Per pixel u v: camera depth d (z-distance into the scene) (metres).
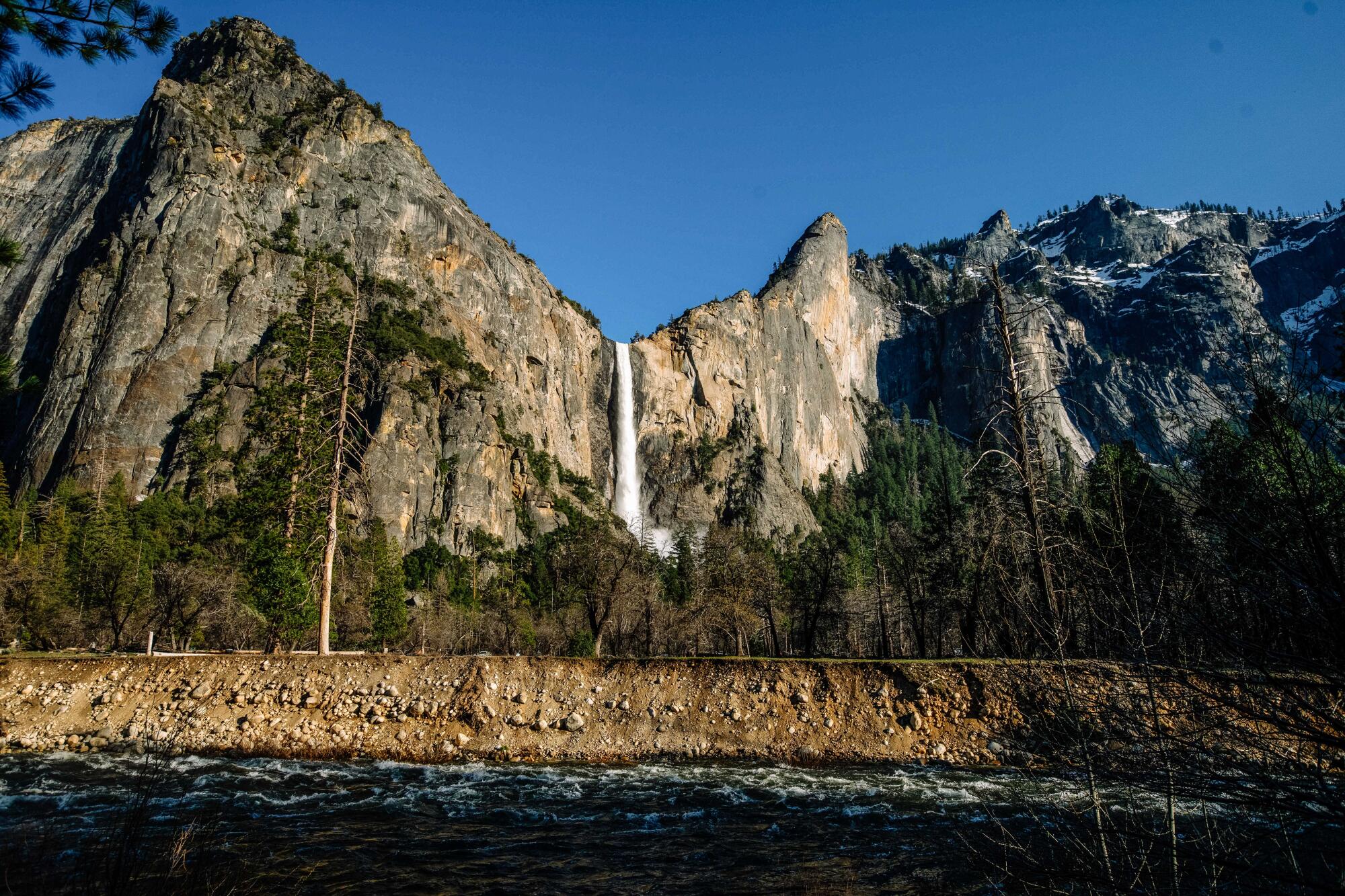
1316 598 4.00
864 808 17.66
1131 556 4.89
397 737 23.62
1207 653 4.49
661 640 58.25
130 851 8.12
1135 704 4.80
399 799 18.31
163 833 10.02
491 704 24.39
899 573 45.47
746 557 59.84
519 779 20.58
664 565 79.50
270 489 43.59
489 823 16.59
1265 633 4.23
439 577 91.31
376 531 86.50
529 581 98.81
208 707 24.55
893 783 19.89
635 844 15.20
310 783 19.67
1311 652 4.07
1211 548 4.47
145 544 66.44
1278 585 4.16
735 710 23.91
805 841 15.31
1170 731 4.62
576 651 55.78
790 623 63.53
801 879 13.12
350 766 21.88
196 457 96.06
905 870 13.32
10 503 85.12
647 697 24.61
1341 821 4.05
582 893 12.55
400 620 58.91
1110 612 5.12
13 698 24.69
